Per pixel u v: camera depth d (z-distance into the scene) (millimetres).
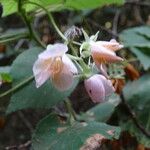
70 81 275
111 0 352
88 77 286
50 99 320
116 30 664
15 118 784
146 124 471
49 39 606
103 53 278
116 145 437
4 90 391
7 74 376
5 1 340
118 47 287
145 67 491
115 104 472
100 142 289
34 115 657
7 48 668
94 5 358
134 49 511
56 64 273
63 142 295
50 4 347
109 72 376
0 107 465
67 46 292
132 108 482
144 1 750
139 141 441
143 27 553
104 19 730
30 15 343
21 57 344
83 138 292
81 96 518
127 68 491
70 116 323
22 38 344
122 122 459
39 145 302
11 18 779
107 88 288
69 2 351
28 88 328
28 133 790
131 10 726
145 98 483
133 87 495
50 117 317
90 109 485
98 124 304
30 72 337
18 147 459
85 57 291
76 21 646
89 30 432
